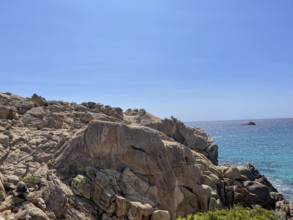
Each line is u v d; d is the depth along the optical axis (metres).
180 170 27.19
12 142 25.34
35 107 34.66
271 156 82.25
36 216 17.02
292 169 62.53
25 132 28.06
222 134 185.75
